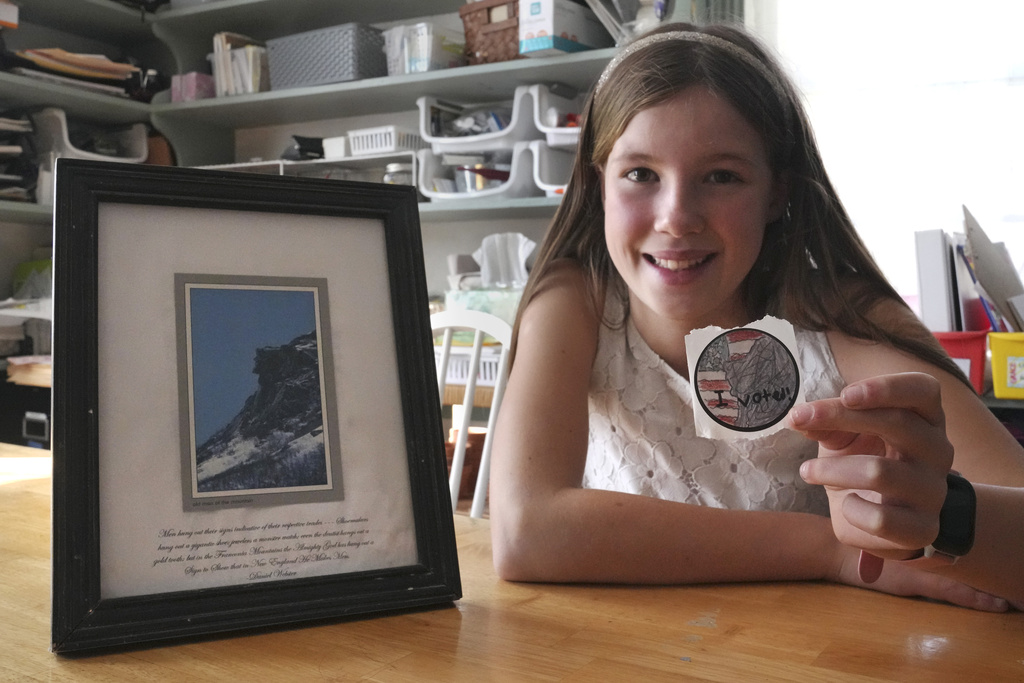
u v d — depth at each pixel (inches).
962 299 82.7
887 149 103.5
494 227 122.0
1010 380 77.2
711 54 31.1
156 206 22.0
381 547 22.2
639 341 39.5
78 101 124.6
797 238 36.4
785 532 25.9
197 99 128.6
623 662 18.6
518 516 26.6
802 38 104.8
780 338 23.9
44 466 44.4
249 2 121.8
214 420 21.3
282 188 23.3
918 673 18.1
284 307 22.8
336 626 20.8
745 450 37.7
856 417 20.6
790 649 19.6
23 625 20.7
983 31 98.0
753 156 30.8
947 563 21.6
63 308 20.1
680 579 25.3
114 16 129.9
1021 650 19.6
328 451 22.3
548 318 37.1
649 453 39.3
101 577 19.3
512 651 19.3
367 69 116.9
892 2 101.2
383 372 23.5
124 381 20.6
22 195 118.9
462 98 118.8
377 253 24.4
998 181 99.4
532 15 98.4
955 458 29.4
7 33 130.0
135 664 18.3
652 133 30.1
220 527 20.7
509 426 31.5
